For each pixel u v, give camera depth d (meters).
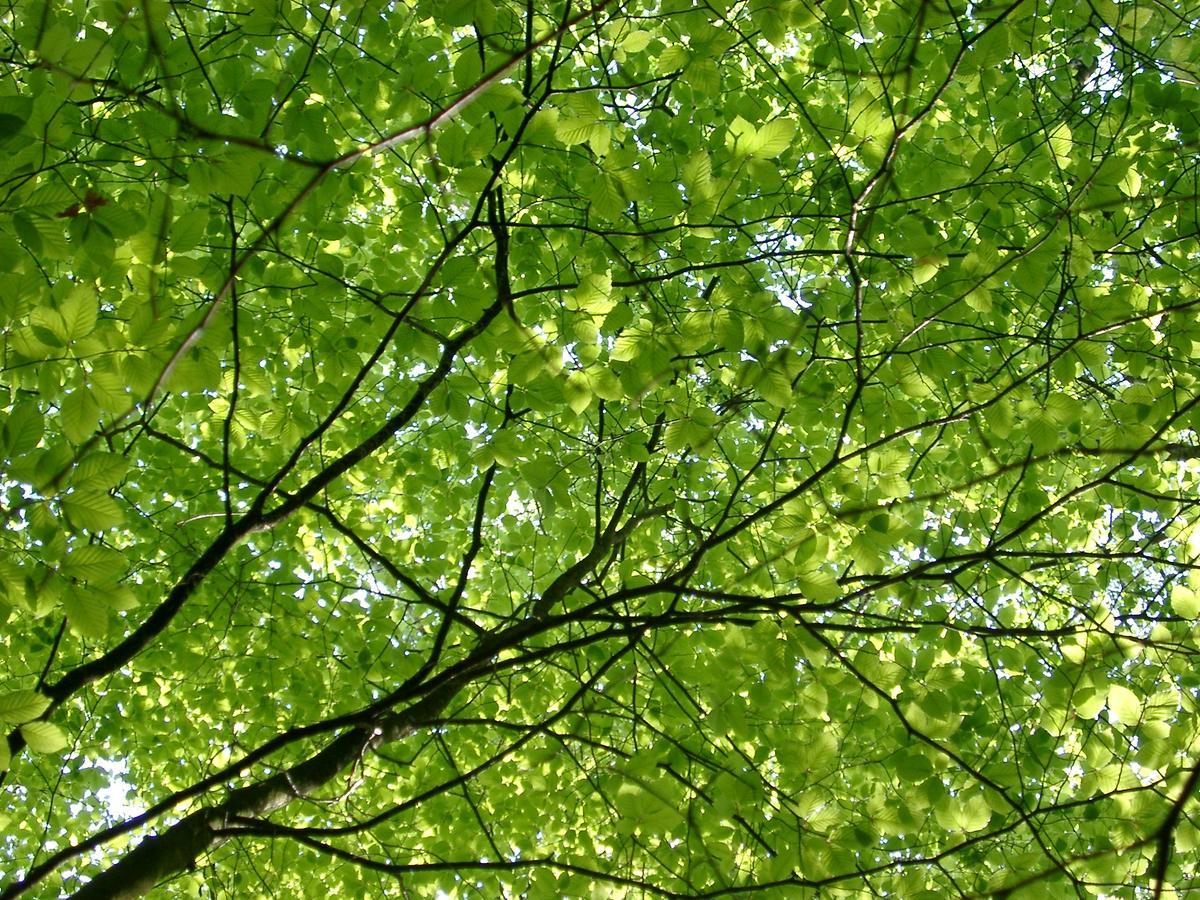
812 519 3.31
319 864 5.75
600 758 4.32
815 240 5.07
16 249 2.54
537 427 5.29
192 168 2.72
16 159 2.74
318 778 3.96
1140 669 4.34
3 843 6.47
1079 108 4.51
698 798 4.01
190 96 3.46
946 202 4.45
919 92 4.32
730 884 3.79
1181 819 3.38
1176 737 3.30
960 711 4.54
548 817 5.50
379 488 6.14
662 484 5.25
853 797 4.35
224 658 5.75
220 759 6.15
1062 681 3.53
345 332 4.76
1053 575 5.56
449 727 5.52
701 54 3.26
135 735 6.16
